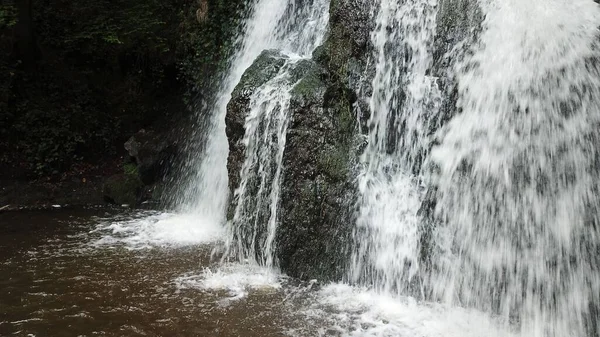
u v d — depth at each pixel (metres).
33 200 9.94
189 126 10.98
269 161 6.62
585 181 5.14
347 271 5.99
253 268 6.55
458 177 5.79
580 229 5.10
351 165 6.18
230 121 7.18
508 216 5.43
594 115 5.19
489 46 5.88
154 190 10.39
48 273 6.40
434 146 6.07
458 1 6.25
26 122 10.66
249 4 10.65
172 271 6.46
